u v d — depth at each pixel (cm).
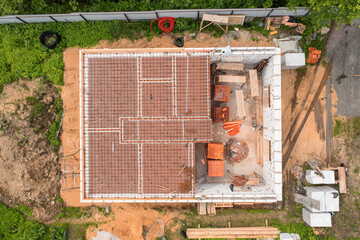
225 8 1736
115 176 1530
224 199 1552
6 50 1788
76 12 1792
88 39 1798
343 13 1415
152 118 1530
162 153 1530
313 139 1828
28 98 1781
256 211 1820
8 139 1761
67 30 1786
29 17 1705
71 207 1822
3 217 1775
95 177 1531
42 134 1795
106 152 1530
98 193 1531
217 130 1842
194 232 1773
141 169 1531
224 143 1844
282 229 1808
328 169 1775
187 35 1809
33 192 1784
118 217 1822
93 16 1723
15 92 1797
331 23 1792
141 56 1528
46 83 1816
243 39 1808
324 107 1817
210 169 1734
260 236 1764
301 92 1825
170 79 1529
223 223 1827
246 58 1647
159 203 1831
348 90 1811
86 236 1820
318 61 1812
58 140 1816
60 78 1803
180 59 1527
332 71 1811
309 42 1794
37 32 1780
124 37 1811
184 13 1706
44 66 1809
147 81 1530
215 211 1791
